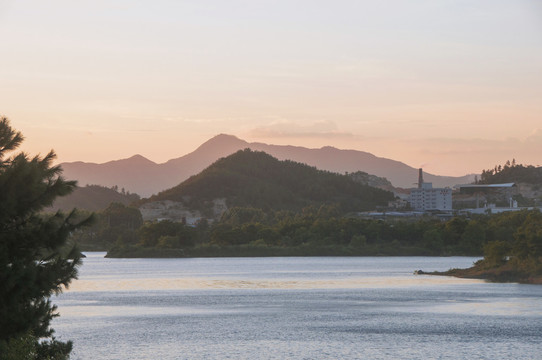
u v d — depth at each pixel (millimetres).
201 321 98125
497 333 84250
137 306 119500
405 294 137875
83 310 113000
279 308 115062
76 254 36094
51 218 35156
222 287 161875
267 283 173000
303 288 156750
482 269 189625
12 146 36250
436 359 68812
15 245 33656
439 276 190750
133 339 81938
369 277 191375
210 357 70562
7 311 32281
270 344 78188
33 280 32312
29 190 34000
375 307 114812
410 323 94188
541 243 175375
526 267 175750
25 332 32844
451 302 120812
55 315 38719
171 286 165875
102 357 70688
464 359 68625
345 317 101812
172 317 103188
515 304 116375
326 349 74688
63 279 35281
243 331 88312
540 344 76438
